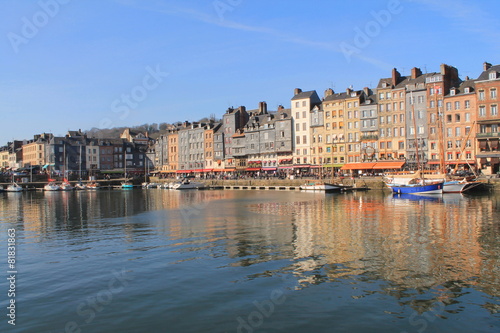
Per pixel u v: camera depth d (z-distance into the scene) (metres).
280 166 117.94
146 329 13.84
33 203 66.25
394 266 20.12
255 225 34.31
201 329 13.77
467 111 86.75
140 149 167.62
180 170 144.12
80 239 28.86
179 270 20.08
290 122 115.75
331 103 108.69
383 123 99.56
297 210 46.53
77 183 126.12
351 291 16.78
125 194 92.62
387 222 34.84
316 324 13.95
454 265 20.17
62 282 18.62
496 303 15.44
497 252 22.73
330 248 24.23
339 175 97.00
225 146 133.62
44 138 157.50
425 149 92.81
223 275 19.14
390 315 14.54
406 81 97.75
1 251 25.17
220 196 75.94
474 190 67.75
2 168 172.00
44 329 13.96
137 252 24.19
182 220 38.44
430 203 51.88
